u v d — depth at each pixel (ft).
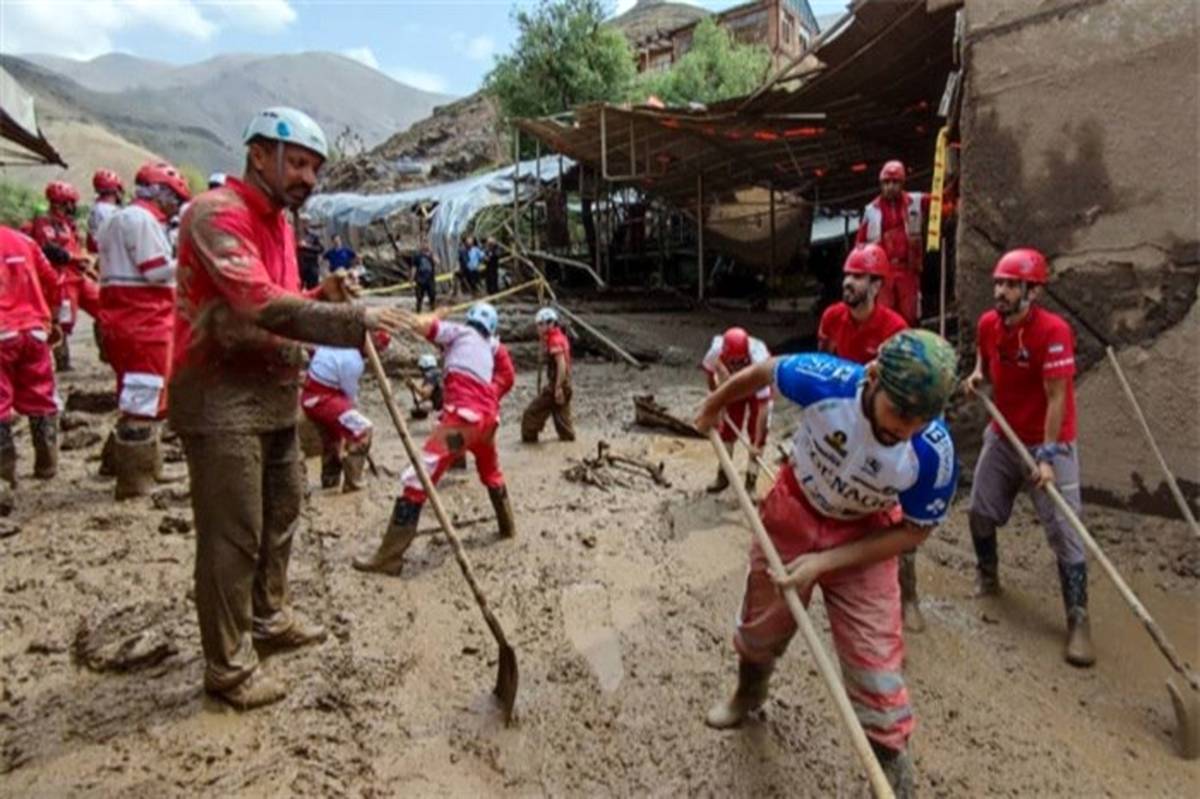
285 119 9.45
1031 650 12.51
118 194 23.07
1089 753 10.04
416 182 112.37
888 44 29.76
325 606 12.74
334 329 9.29
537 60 80.33
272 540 10.97
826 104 38.24
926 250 21.85
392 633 12.00
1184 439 16.43
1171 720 10.80
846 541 8.68
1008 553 15.96
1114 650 12.53
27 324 17.63
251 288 8.87
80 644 11.18
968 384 13.75
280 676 10.71
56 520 15.90
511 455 23.17
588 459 21.33
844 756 9.63
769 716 10.35
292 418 10.45
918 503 7.78
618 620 12.78
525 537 16.15
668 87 80.53
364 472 20.29
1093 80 16.93
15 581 13.12
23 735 9.30
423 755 9.28
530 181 69.05
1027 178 17.99
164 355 17.10
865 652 8.36
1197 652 12.40
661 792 8.91
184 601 12.50
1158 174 16.31
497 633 9.96
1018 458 13.29
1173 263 16.26
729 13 99.55
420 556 15.05
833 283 64.18
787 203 64.54
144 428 17.15
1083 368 17.60
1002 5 17.99
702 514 17.85
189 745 9.20
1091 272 17.31
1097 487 17.67
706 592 13.87
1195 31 15.62
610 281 67.46
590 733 9.87
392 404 10.06
